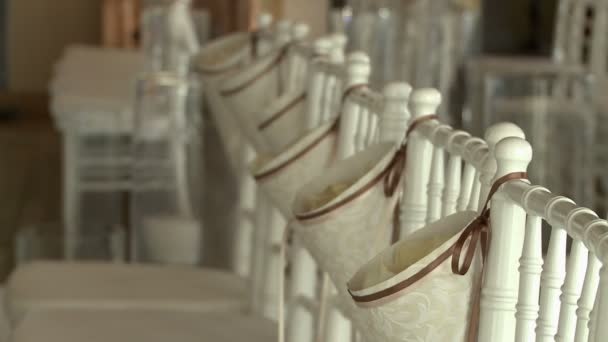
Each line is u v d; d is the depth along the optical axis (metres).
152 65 5.29
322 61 2.41
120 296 2.91
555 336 1.18
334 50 2.67
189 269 3.20
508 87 4.84
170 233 4.21
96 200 5.41
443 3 5.64
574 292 1.15
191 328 2.63
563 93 4.79
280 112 2.49
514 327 1.29
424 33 5.61
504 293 1.28
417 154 1.66
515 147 1.27
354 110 2.06
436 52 5.66
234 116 2.82
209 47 3.37
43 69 11.46
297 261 2.47
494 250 1.28
